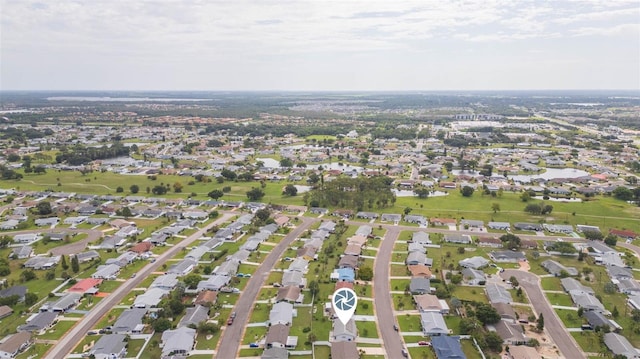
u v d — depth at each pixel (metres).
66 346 111.44
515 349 108.94
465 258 167.38
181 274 151.38
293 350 110.81
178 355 107.31
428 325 118.75
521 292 139.62
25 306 130.50
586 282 148.50
